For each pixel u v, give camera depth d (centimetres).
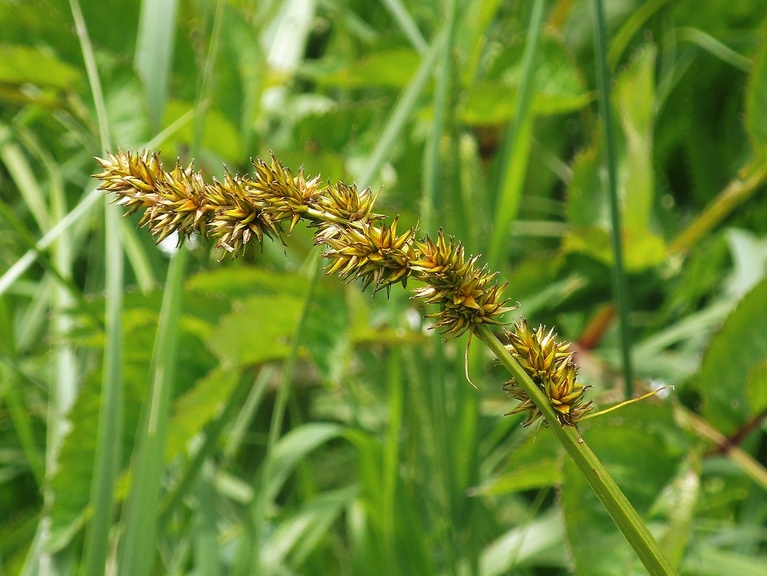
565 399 30
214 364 48
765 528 54
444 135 51
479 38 59
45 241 46
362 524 52
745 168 55
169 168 58
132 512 38
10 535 57
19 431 57
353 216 30
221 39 58
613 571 39
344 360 47
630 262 55
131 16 59
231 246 30
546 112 58
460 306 30
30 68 56
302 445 51
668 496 42
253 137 60
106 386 39
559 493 40
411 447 51
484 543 54
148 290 49
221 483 56
